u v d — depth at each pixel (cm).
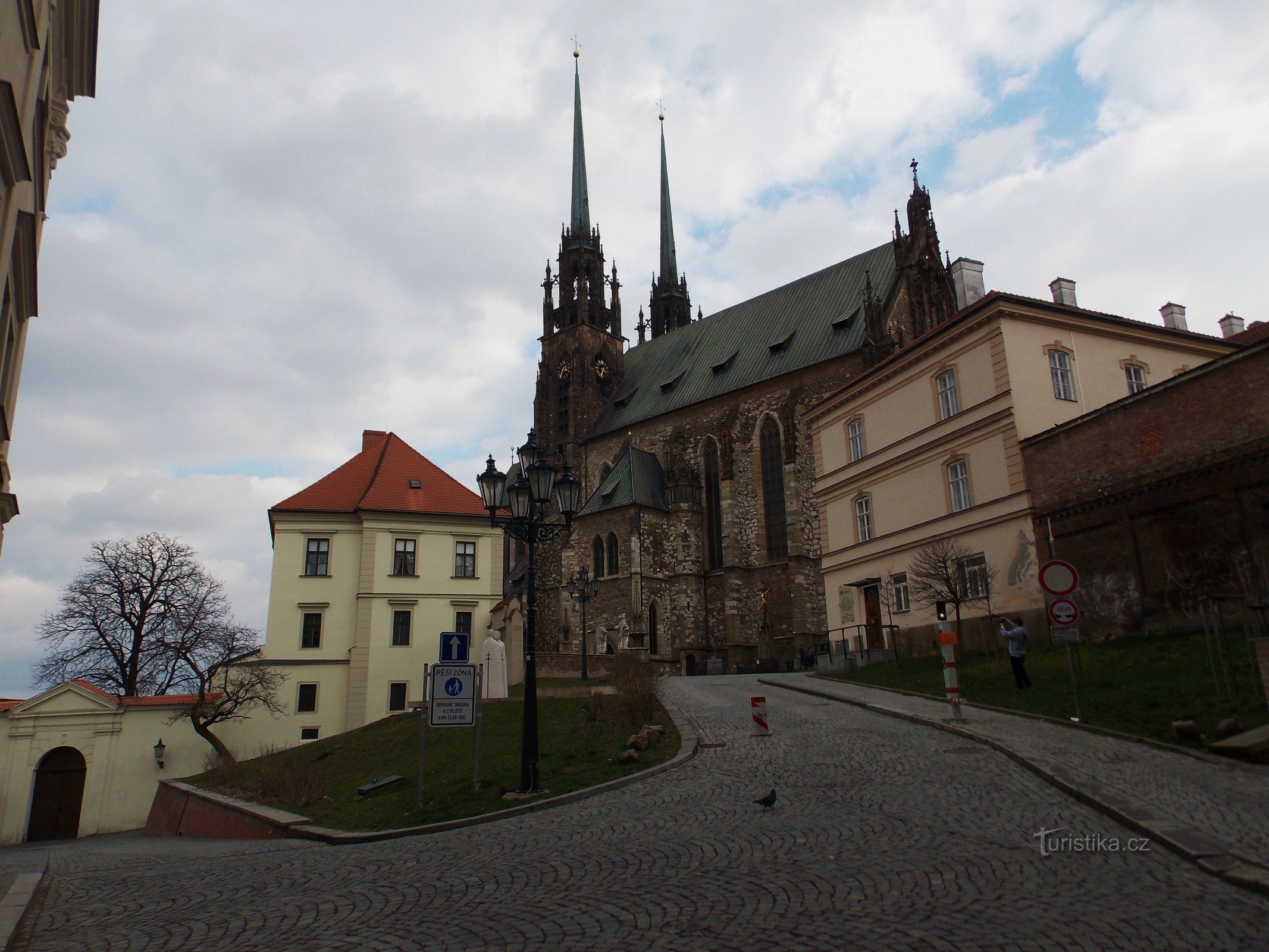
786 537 6788
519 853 1375
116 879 1469
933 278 7025
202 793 3075
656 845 1318
